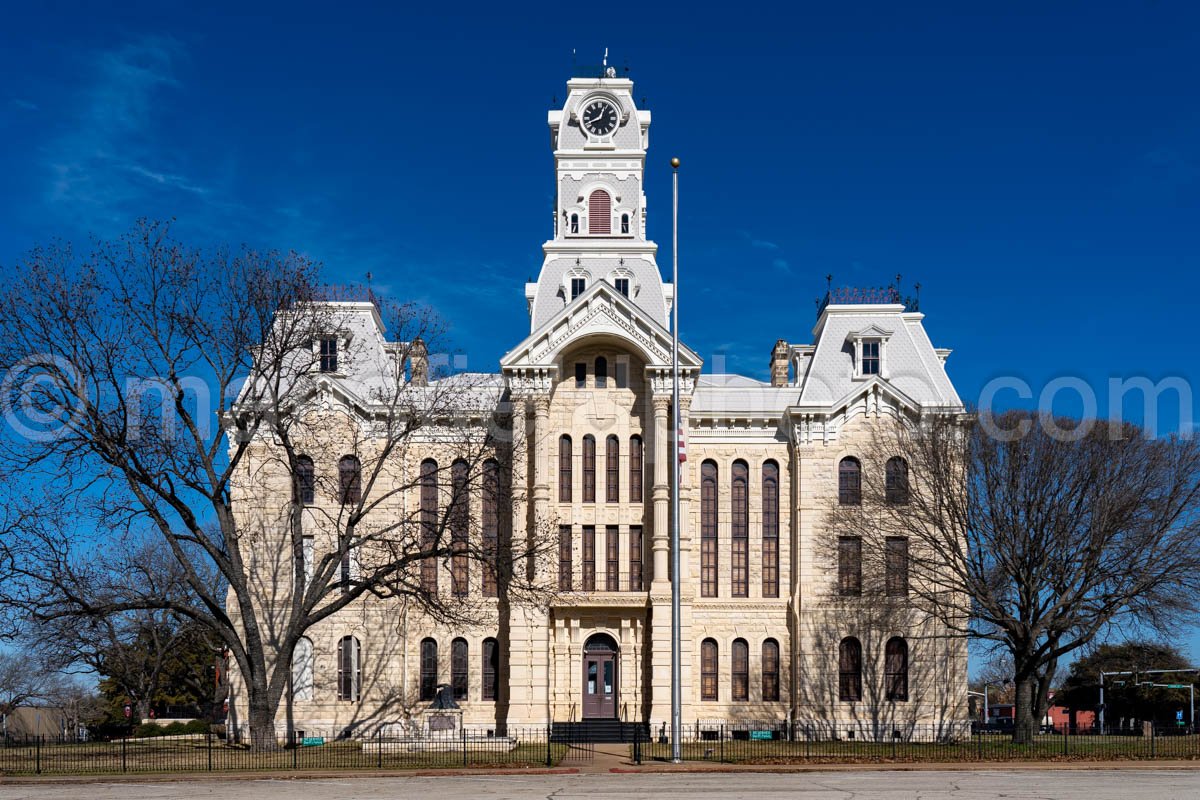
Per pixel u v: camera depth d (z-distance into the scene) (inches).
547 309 2871.6
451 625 2443.4
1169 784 1537.9
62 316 1998.0
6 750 2226.9
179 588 3189.0
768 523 2807.6
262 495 2694.4
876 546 2613.2
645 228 3093.0
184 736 3002.0
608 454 2748.5
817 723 2662.4
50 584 2003.0
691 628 2684.5
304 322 2311.8
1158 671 3713.1
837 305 2952.8
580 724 2573.8
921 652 2684.5
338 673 2669.8
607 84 3053.6
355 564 2672.2
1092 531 2305.6
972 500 2437.3
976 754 1989.4
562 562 2691.9
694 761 1905.8
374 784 1603.1
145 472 2041.1
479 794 1444.4
